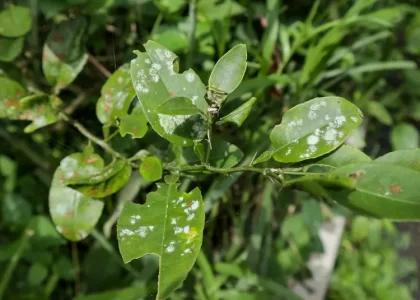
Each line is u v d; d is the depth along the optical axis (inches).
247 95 15.1
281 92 16.5
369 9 18.6
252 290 16.4
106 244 13.8
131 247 7.0
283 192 17.4
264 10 16.7
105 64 15.2
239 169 8.3
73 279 14.8
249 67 16.2
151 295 13.5
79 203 9.9
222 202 16.5
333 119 7.9
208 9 14.9
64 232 9.8
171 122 8.2
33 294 13.9
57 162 14.6
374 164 6.8
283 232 18.0
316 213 17.7
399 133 22.0
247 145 15.5
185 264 6.5
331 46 15.8
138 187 13.4
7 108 10.2
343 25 15.6
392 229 25.0
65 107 14.2
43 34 14.3
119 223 7.3
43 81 14.2
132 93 9.6
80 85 14.8
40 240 14.0
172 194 7.6
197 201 7.4
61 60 11.0
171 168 8.8
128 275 15.0
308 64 15.7
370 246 24.8
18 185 14.9
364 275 23.8
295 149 7.9
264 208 15.8
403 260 25.9
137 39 15.6
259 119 16.0
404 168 6.6
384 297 23.5
